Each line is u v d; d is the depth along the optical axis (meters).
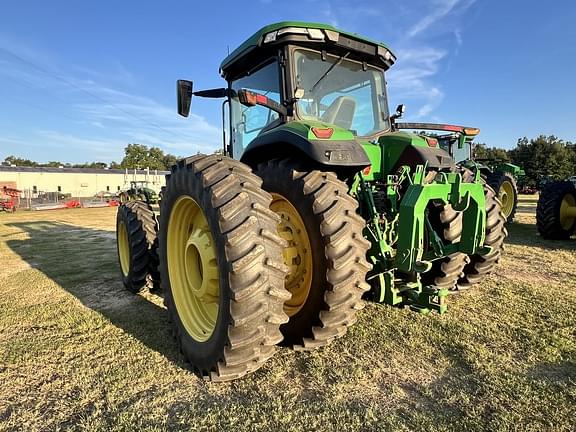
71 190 59.25
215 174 2.52
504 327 3.23
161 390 2.42
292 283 2.85
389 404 2.22
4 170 53.56
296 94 3.23
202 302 2.87
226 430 2.02
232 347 2.23
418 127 4.22
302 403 2.24
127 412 2.19
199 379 2.56
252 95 2.86
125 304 4.18
